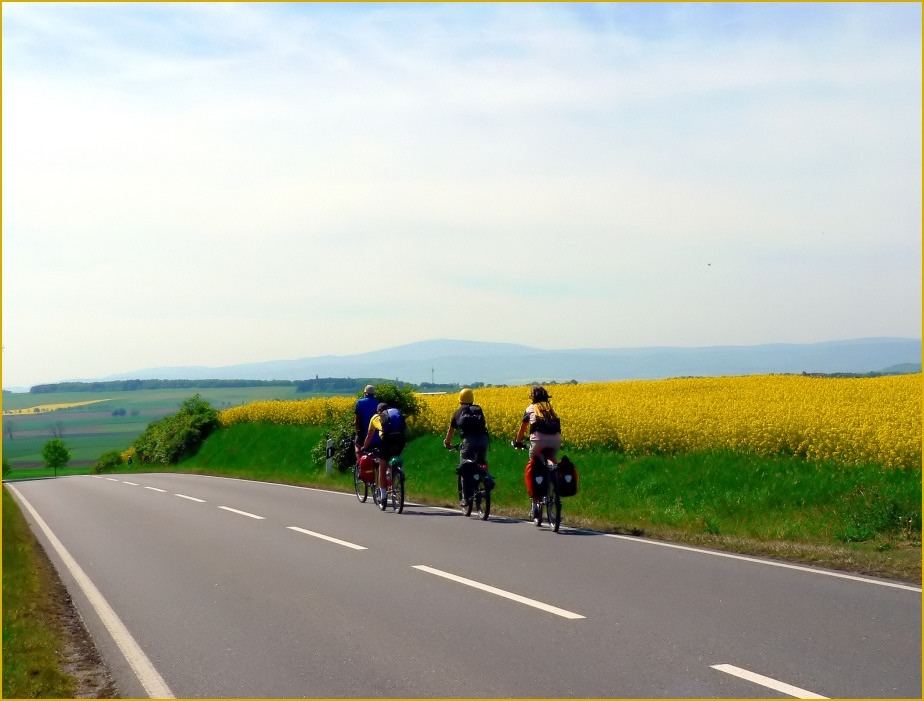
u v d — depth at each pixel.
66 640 7.64
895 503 11.84
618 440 20.92
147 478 34.38
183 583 9.71
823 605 7.59
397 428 16.17
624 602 7.90
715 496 14.93
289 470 33.75
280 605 8.35
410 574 9.57
